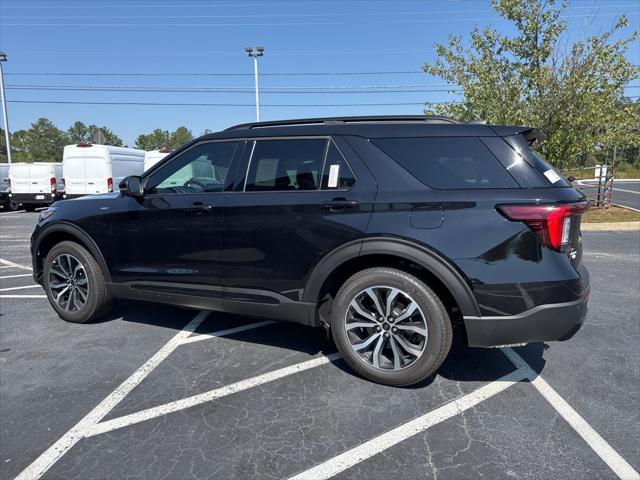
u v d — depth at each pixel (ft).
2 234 38.50
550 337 9.51
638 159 161.68
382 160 10.39
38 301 17.48
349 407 9.75
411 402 9.95
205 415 9.47
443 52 40.47
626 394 10.27
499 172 9.73
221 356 12.35
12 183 59.57
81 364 11.87
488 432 8.83
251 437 8.71
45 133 296.92
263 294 11.41
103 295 14.24
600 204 47.93
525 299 9.35
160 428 9.02
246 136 11.82
